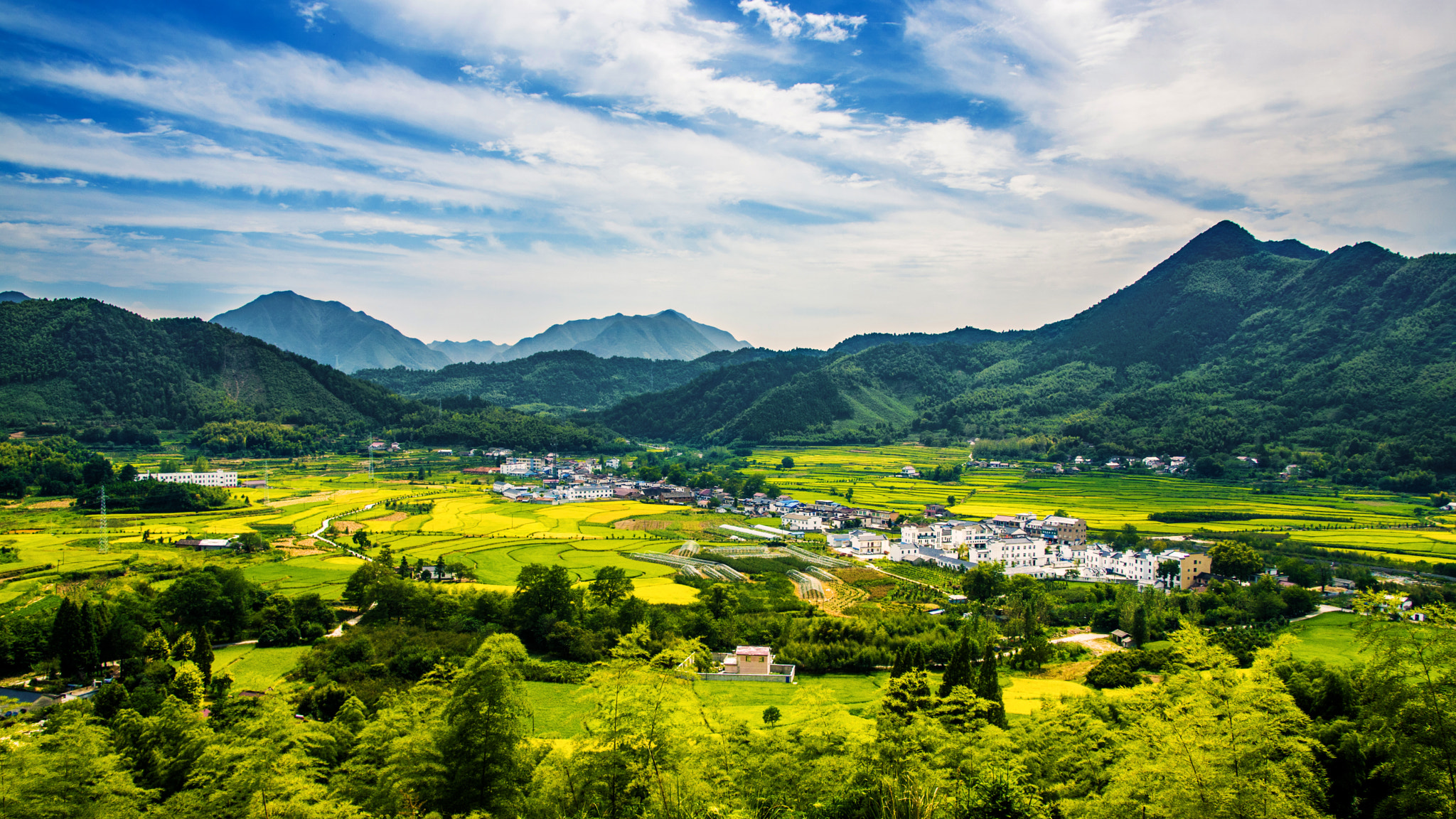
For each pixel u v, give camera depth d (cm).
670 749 5234
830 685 10200
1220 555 15925
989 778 5534
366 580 13250
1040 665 11094
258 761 5803
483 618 12600
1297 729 5994
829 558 19062
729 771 5653
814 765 5884
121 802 5553
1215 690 5778
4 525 19438
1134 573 16762
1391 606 8812
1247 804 4631
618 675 5525
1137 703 6944
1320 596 14125
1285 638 7881
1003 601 14488
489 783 5700
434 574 15900
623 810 5181
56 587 14025
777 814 5531
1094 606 14000
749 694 9606
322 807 5328
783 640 11706
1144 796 5072
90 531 19138
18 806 5059
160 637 10619
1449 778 4838
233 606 11981
